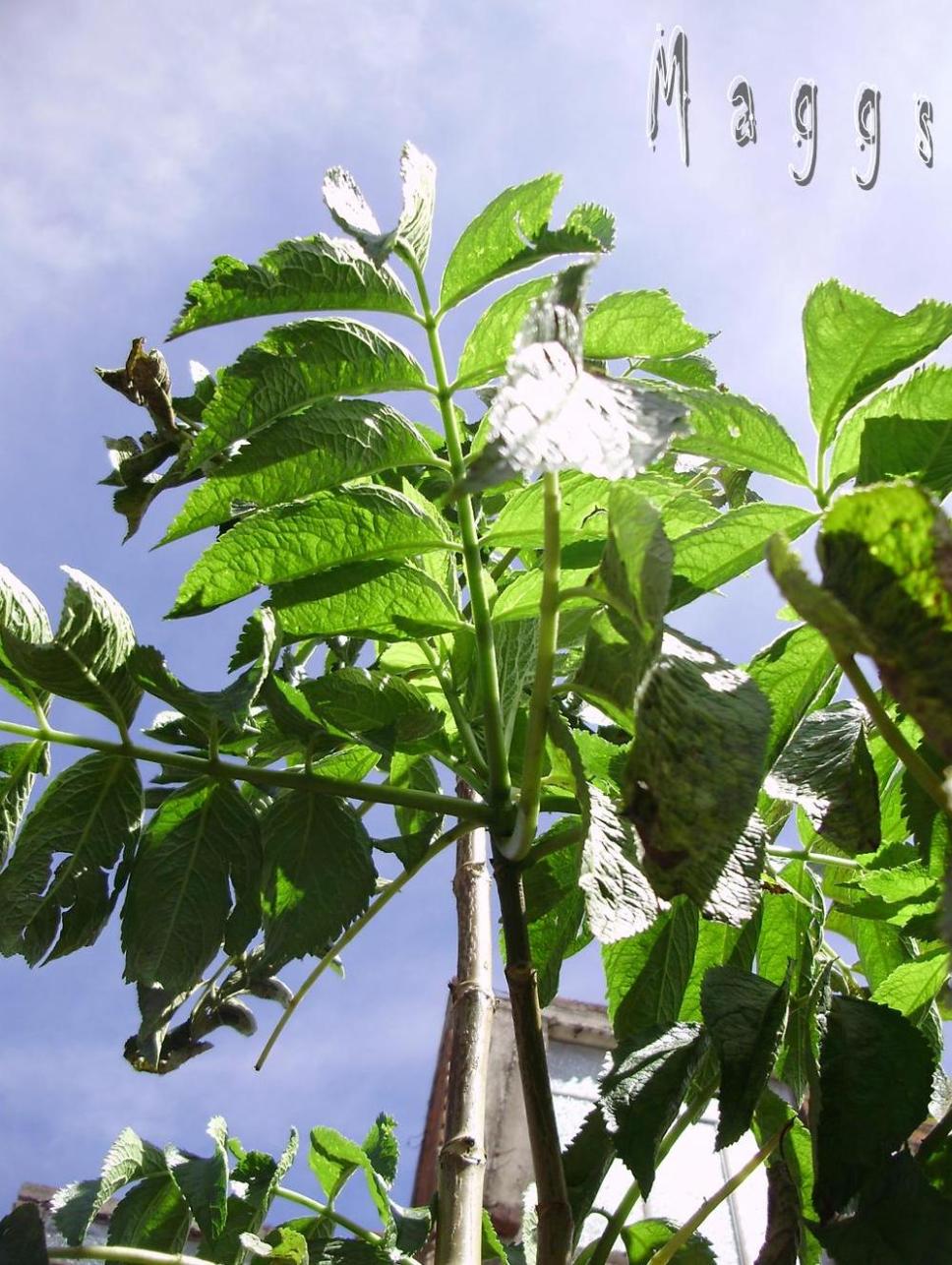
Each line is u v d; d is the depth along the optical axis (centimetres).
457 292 130
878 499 65
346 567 128
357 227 110
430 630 131
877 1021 108
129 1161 150
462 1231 126
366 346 124
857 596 66
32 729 122
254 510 156
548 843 115
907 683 62
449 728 144
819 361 115
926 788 67
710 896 80
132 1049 152
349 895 121
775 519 113
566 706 167
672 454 171
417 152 132
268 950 120
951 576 63
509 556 148
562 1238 100
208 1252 147
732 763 74
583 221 133
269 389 119
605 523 130
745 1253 247
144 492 160
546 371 71
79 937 123
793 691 107
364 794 123
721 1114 104
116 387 161
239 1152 157
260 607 119
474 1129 135
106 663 119
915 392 113
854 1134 103
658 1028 119
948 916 56
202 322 119
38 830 124
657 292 126
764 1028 108
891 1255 99
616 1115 110
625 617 90
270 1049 120
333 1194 164
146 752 124
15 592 117
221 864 125
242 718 113
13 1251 120
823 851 152
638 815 77
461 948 155
